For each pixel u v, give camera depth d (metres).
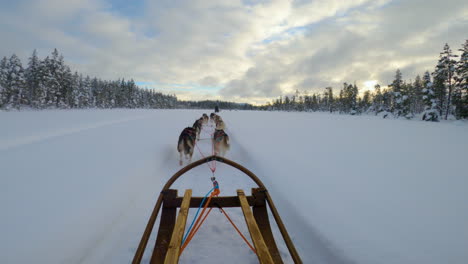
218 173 5.21
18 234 2.27
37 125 10.49
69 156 5.04
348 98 60.81
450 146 7.04
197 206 2.55
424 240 2.22
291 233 2.79
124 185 3.87
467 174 4.13
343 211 2.90
